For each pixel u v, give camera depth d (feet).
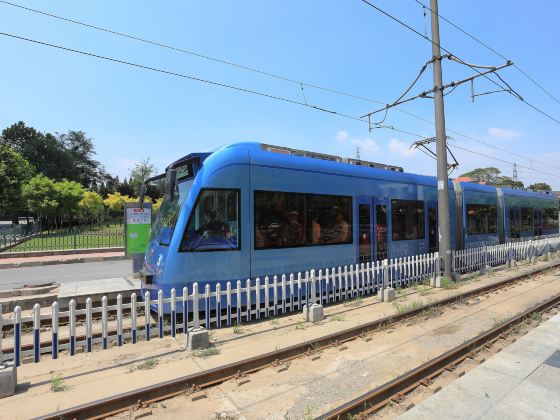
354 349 19.76
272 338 21.35
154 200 174.60
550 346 18.85
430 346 20.25
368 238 33.01
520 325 23.43
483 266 46.93
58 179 247.09
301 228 28.07
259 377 16.24
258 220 25.71
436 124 37.93
